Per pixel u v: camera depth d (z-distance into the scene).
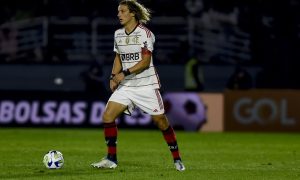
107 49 110.44
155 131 73.12
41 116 76.06
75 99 75.81
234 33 109.44
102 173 33.72
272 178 33.16
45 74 107.75
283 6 107.12
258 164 40.56
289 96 74.06
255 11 108.62
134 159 42.47
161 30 110.44
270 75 103.00
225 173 34.91
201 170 36.22
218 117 75.38
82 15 110.81
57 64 108.38
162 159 42.56
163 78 106.88
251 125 74.62
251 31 108.44
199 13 110.62
